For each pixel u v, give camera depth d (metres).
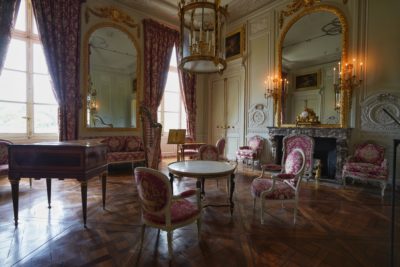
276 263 1.75
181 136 4.77
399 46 3.78
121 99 5.68
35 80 4.97
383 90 3.89
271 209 2.89
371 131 4.02
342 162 4.16
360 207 2.98
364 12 4.08
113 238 2.13
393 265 1.70
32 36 4.91
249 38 6.04
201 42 3.02
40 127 5.05
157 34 6.16
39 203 3.01
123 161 4.93
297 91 5.01
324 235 2.21
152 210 1.77
